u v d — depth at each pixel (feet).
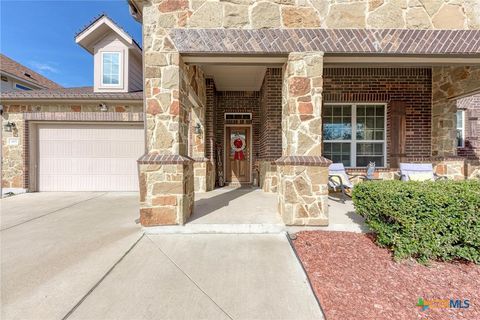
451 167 21.17
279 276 8.54
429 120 22.95
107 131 25.80
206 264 9.39
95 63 28.43
